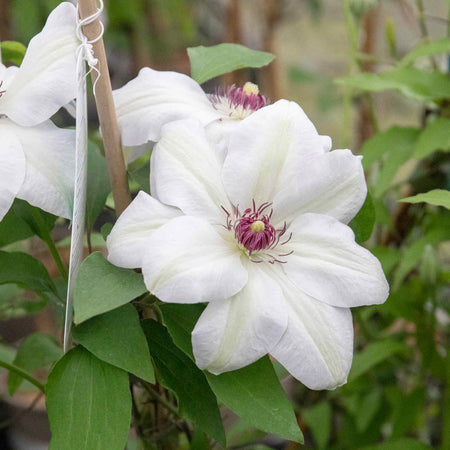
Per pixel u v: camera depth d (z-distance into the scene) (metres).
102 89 0.66
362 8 0.90
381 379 0.98
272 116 0.67
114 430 0.64
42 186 0.65
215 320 0.63
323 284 0.64
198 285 0.62
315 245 0.65
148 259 0.62
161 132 0.67
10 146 0.65
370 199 0.69
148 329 0.69
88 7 0.64
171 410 0.74
